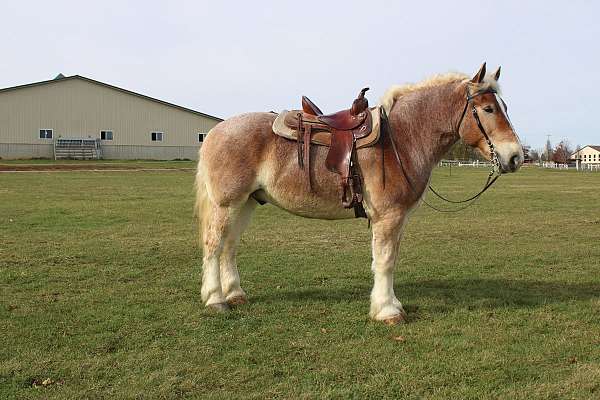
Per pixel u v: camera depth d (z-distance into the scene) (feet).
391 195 17.65
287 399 12.71
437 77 18.58
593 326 17.92
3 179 91.66
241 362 14.79
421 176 18.02
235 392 13.04
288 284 23.63
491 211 53.83
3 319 18.17
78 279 24.02
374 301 18.49
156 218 45.65
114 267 26.55
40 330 17.08
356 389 13.24
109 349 15.65
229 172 18.48
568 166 246.06
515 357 15.25
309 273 25.75
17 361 14.62
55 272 25.22
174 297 21.06
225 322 18.08
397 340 16.53
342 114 18.44
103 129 190.80
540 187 91.66
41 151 181.88
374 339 16.60
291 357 15.19
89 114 188.34
